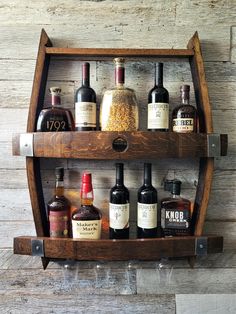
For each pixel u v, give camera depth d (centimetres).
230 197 87
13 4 84
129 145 72
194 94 85
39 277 86
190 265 84
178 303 87
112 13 85
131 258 75
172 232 80
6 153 85
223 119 86
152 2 85
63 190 82
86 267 86
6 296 86
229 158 87
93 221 77
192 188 86
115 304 86
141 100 85
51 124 77
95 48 81
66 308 86
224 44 86
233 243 87
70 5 84
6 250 86
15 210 85
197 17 85
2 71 84
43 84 80
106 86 85
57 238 76
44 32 78
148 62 85
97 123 84
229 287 87
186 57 84
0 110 85
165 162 86
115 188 80
